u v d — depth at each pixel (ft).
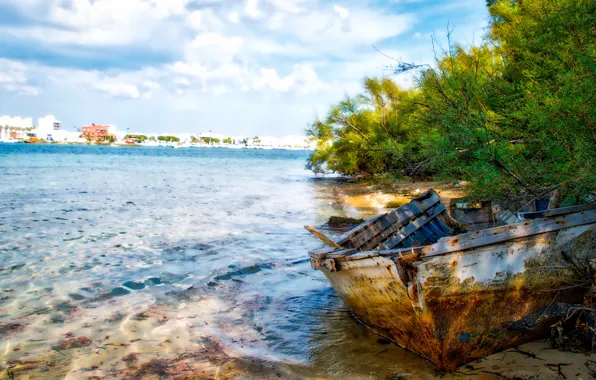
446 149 23.04
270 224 48.26
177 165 190.60
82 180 102.58
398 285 15.15
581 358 15.14
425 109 29.50
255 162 244.22
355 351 17.74
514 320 15.94
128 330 20.49
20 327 20.74
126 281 27.91
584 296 16.90
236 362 17.20
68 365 17.10
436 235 25.50
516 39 27.73
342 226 46.78
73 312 22.71
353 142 75.15
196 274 29.43
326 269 19.04
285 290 26.21
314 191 86.22
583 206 16.35
